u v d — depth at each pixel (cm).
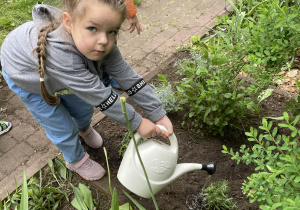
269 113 248
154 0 390
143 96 187
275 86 276
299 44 163
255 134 155
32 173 226
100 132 248
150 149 175
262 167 152
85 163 215
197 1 384
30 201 211
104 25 144
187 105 261
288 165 131
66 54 154
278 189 135
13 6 383
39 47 153
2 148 251
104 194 214
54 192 217
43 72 154
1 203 203
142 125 171
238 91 230
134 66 312
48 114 187
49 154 237
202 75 227
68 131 196
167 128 184
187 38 335
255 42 172
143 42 336
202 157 226
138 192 180
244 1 342
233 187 208
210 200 193
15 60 169
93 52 153
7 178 230
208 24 349
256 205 196
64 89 179
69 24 152
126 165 178
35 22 171
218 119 223
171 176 183
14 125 268
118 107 165
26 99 183
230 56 193
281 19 155
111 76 188
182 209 200
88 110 213
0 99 290
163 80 233
